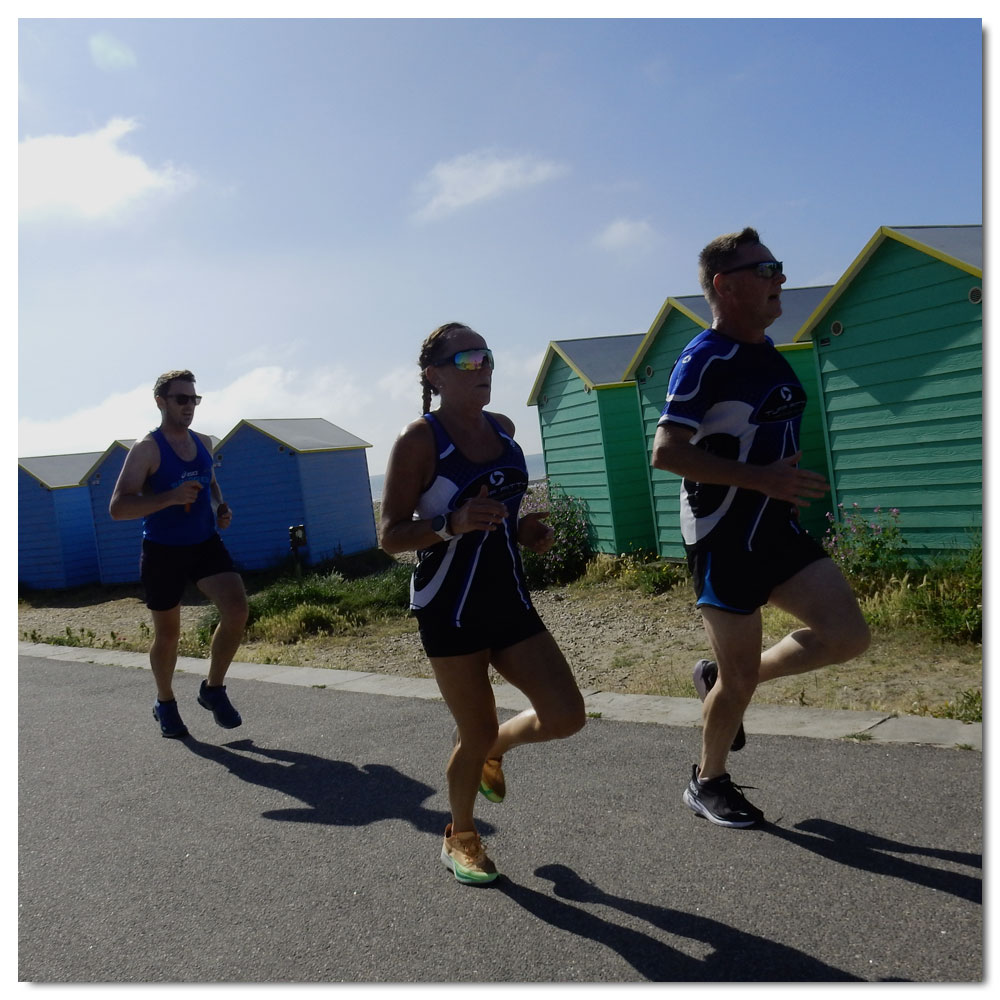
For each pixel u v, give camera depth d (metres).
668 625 10.24
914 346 9.31
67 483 22.20
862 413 9.99
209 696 6.37
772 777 4.36
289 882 3.89
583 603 12.27
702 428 3.71
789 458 3.74
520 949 3.12
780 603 3.68
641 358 13.40
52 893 4.02
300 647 11.22
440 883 3.71
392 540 3.27
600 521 14.46
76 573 22.53
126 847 4.50
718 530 3.68
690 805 4.04
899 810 3.81
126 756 6.08
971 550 8.54
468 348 3.34
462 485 3.36
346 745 5.88
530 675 3.39
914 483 9.46
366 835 4.32
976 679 6.34
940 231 9.41
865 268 9.70
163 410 6.14
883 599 8.50
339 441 20.11
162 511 6.19
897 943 2.88
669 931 3.12
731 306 3.67
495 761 3.91
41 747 6.48
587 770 4.80
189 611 16.89
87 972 3.29
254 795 5.07
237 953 3.32
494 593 3.40
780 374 3.70
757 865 3.50
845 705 6.08
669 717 5.59
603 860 3.72
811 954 2.88
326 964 3.18
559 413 15.34
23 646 11.79
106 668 9.54
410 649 10.63
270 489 19.12
